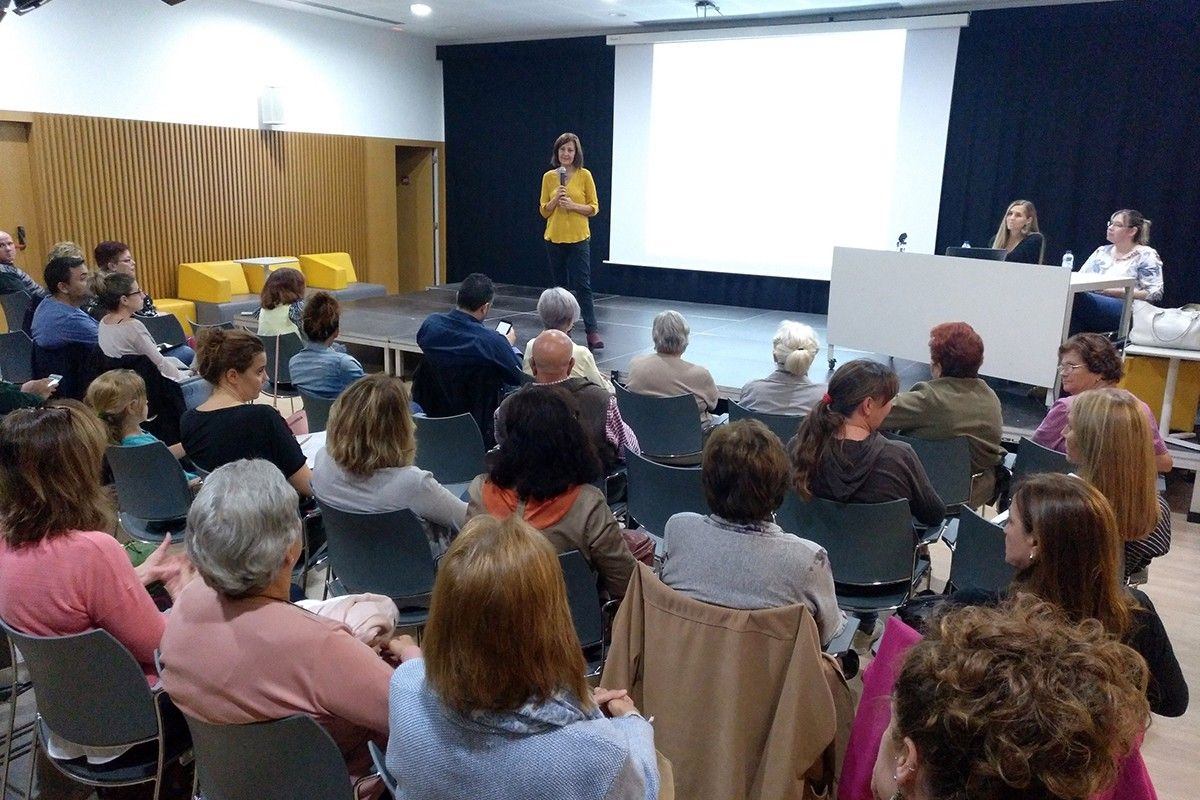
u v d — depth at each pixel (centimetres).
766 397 355
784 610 155
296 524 142
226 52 839
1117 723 71
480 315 386
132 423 300
